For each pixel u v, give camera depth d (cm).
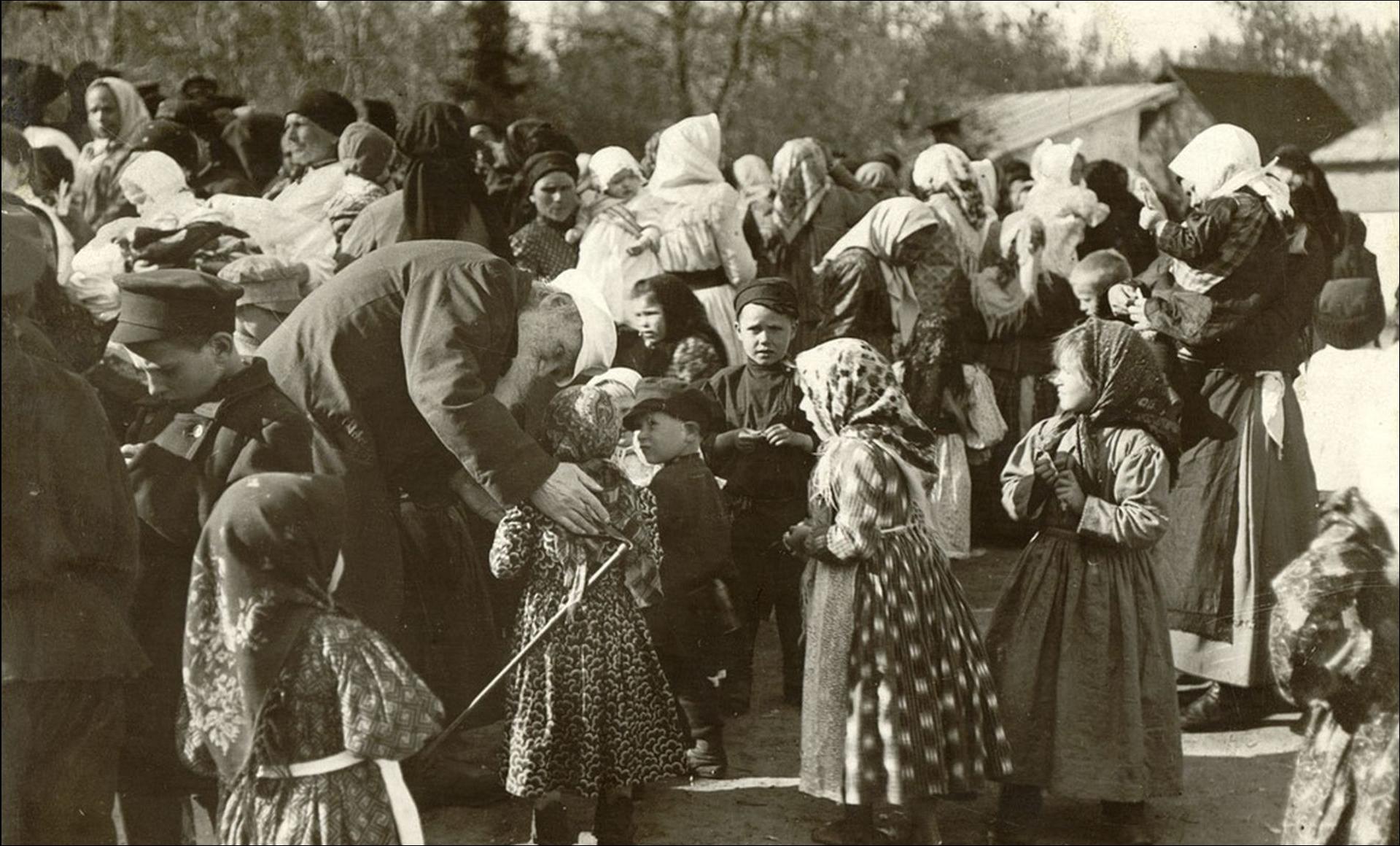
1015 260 370
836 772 264
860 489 261
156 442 265
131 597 256
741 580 313
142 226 307
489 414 261
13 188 305
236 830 238
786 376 320
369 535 272
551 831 274
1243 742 320
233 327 265
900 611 262
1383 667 266
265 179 336
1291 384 327
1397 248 340
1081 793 271
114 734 257
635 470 297
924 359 356
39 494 244
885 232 362
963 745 263
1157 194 373
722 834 277
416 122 318
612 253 368
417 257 273
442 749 295
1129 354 278
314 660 232
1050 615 277
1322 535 275
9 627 241
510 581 294
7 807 244
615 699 265
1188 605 327
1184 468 328
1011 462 284
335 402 268
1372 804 267
